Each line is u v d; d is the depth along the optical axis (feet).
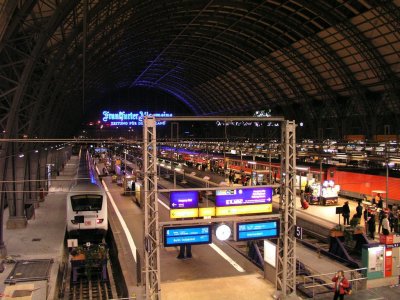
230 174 163.84
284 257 57.41
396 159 124.36
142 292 55.42
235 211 57.82
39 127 113.29
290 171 58.75
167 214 117.50
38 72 107.76
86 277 73.05
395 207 97.09
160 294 53.88
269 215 58.54
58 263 69.62
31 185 117.60
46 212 117.91
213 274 65.87
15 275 58.90
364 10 138.92
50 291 57.82
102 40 129.18
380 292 58.95
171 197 55.62
